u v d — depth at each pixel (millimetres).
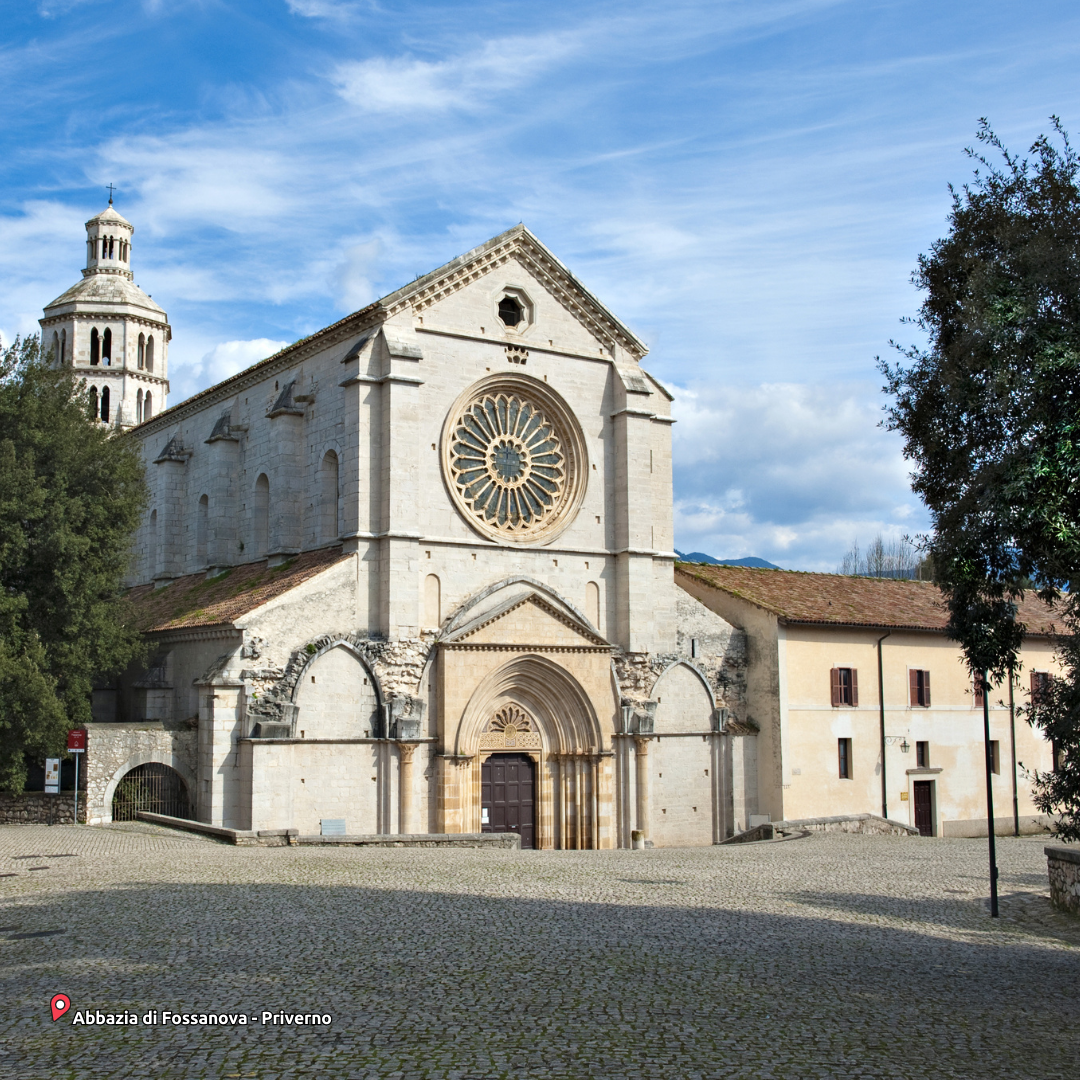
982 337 21203
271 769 44000
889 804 59938
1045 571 21422
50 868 31312
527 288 52875
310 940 22016
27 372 48844
